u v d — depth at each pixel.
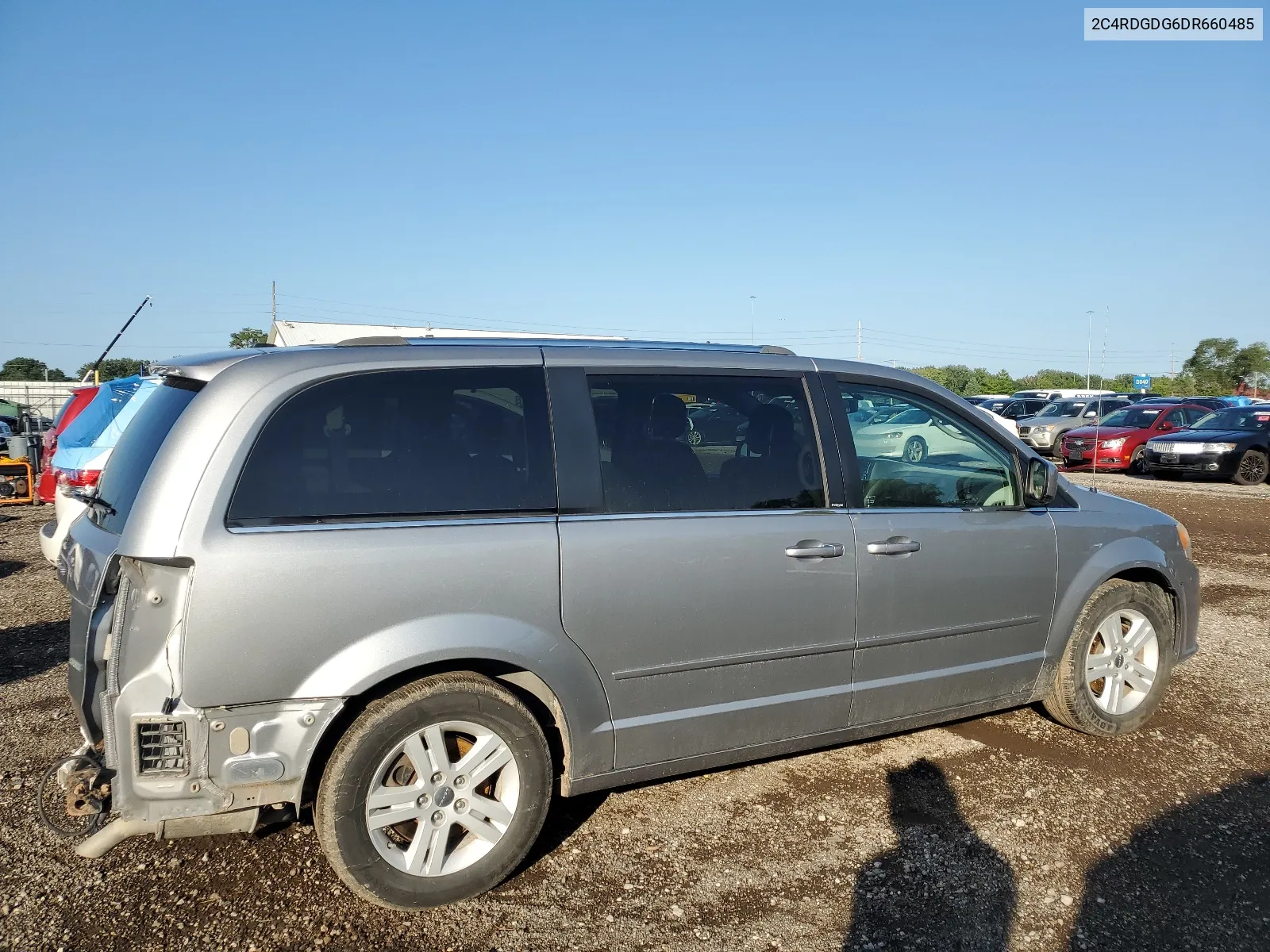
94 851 2.73
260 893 3.18
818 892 3.22
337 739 3.01
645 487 3.42
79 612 3.07
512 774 3.18
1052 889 3.23
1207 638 6.41
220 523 2.78
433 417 3.15
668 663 3.40
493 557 3.06
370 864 2.95
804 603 3.65
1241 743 4.55
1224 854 3.48
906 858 3.43
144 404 3.34
